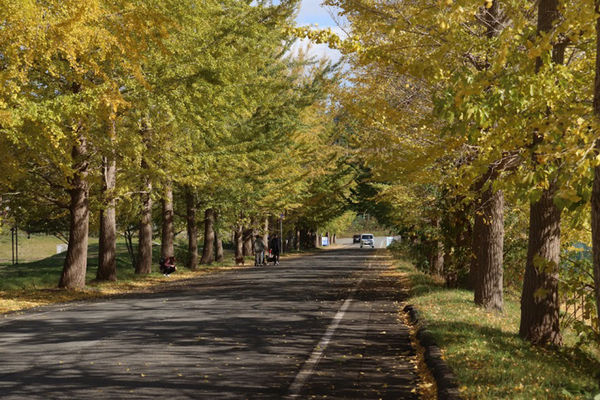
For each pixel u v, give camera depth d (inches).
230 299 734.5
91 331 485.4
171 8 745.0
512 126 312.8
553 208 415.2
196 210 1533.0
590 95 311.1
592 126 235.0
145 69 813.2
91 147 928.9
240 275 1252.5
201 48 800.9
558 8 292.2
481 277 623.8
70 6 527.8
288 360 365.4
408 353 386.3
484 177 593.9
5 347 415.8
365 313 590.9
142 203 1320.1
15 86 551.2
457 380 277.0
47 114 611.5
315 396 283.1
